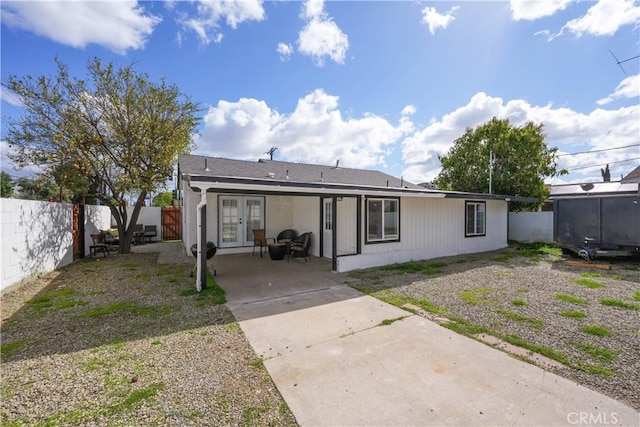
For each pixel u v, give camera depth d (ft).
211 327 12.23
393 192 23.57
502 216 37.99
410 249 28.50
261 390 7.88
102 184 33.17
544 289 17.71
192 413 6.93
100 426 6.46
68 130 27.02
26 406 7.14
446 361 9.30
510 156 43.78
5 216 17.10
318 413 6.93
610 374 8.46
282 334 11.54
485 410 6.95
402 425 6.49
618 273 21.93
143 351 10.09
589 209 27.86
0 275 16.70
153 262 27.81
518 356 9.60
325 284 19.24
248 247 34.40
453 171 49.98
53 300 15.93
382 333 11.55
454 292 17.22
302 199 34.50
